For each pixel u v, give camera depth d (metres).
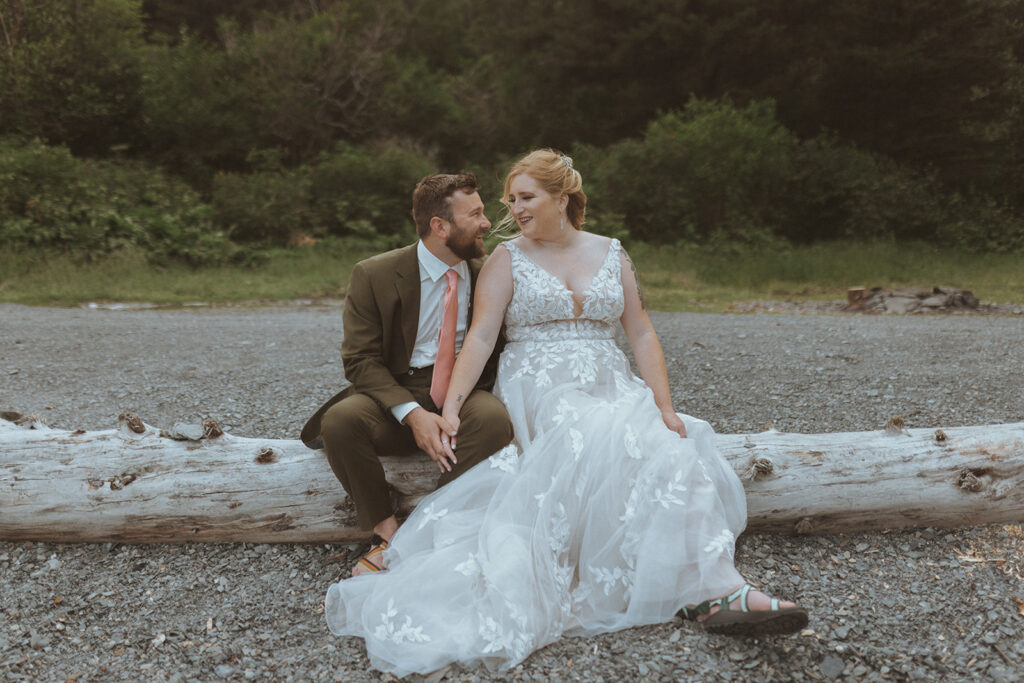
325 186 17.27
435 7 29.66
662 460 2.58
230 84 20.38
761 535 3.01
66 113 17.89
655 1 23.77
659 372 2.93
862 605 2.62
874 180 19.03
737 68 23.66
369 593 2.56
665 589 2.45
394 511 2.86
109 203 13.83
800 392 5.24
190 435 3.04
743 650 2.39
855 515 2.96
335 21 21.61
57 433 3.11
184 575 2.83
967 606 2.60
